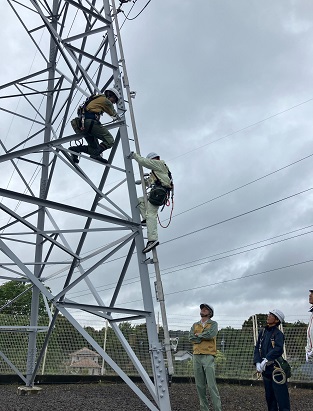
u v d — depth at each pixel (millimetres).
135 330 13586
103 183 8062
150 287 7359
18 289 28875
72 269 7859
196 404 9164
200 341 7488
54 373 12742
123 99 8172
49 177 9820
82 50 8383
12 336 12344
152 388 6891
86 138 7750
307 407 9266
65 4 9117
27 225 7109
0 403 8336
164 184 7535
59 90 9578
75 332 13258
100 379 12883
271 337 7102
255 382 13031
